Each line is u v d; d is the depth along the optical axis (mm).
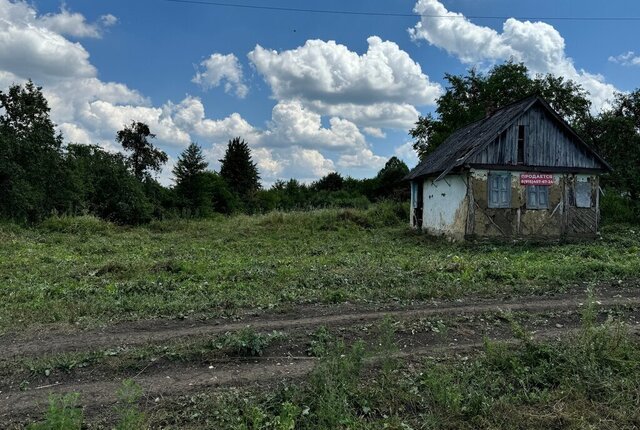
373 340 6363
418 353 5855
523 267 11375
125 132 49594
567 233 18547
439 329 6602
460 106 35594
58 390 4875
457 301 8461
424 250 15984
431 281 9914
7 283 9930
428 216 21875
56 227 21797
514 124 18078
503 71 34156
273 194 52625
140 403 4598
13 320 7234
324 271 11156
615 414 4402
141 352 5777
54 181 26094
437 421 4258
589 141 29344
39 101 26922
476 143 18578
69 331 6742
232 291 9055
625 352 5492
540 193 18328
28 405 4543
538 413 4457
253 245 17453
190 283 9773
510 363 5348
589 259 13031
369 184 56656
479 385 4855
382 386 4883
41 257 13641
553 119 18469
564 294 8977
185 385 4992
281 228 23141
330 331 6680
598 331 5742
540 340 6199
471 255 14625
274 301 8367
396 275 10461
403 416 4434
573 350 5500
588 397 4750
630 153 26844
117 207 28781
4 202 23172
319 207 39812
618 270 10672
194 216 34406
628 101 27422
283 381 5031
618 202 25734
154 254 15102
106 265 11695
